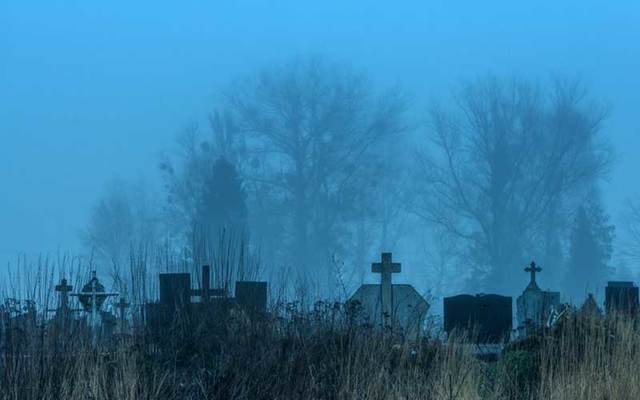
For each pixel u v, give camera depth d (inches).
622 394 939.3
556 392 930.1
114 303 1037.2
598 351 996.6
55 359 858.8
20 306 913.5
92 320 985.5
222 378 901.2
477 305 1514.5
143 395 830.5
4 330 868.6
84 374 837.2
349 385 903.7
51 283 943.0
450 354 985.5
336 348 965.8
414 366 984.9
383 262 1583.4
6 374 829.2
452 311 1525.6
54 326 886.4
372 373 929.5
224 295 1091.3
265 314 1026.1
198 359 959.0
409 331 1064.8
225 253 1185.4
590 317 1107.9
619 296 1485.0
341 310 1054.4
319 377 925.2
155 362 906.1
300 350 957.2
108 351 921.5
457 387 921.5
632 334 1061.8
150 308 1047.6
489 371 1035.9
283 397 899.4
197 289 1117.1
